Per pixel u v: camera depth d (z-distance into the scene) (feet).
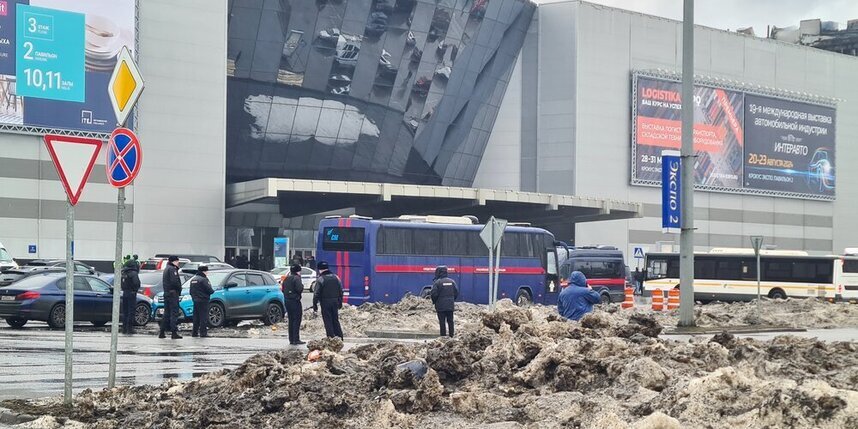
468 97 231.50
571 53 241.76
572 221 238.07
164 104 188.96
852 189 304.50
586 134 242.78
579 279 56.85
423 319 94.73
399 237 120.98
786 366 33.68
